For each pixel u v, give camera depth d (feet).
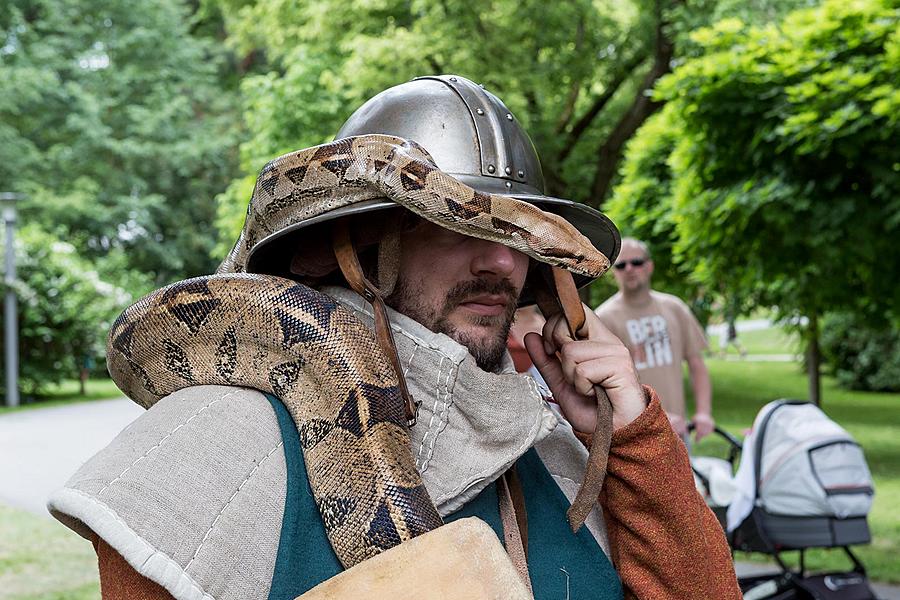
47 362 62.90
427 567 3.97
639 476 5.46
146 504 4.09
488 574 4.00
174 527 4.09
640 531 5.46
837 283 24.84
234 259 5.94
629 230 33.60
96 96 101.24
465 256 5.21
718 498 16.53
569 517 5.34
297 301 4.82
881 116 20.38
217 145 101.24
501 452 4.84
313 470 4.49
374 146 5.05
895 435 43.83
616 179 57.06
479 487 4.82
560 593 5.13
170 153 99.04
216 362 4.90
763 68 21.93
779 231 23.63
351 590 3.93
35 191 94.27
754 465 16.08
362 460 4.45
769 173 22.54
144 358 5.08
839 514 15.51
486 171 5.42
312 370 4.70
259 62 108.17
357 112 5.77
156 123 99.09
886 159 20.92
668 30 45.14
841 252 22.34
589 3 50.65
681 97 23.34
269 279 4.95
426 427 4.82
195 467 4.28
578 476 5.88
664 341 20.16
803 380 73.41
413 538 4.08
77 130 98.84
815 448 15.61
